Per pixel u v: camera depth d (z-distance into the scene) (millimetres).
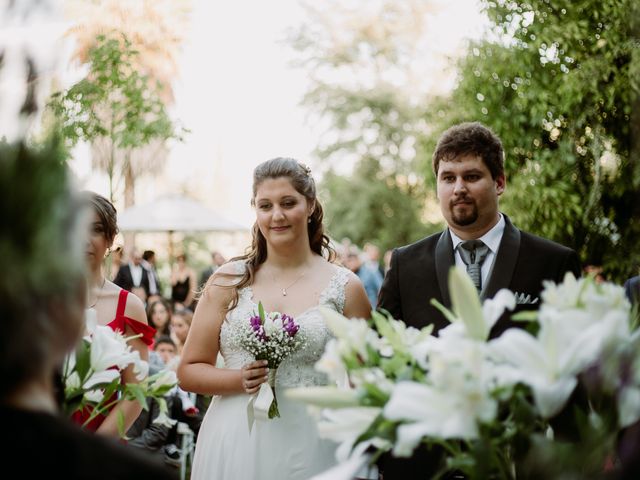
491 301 1813
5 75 6582
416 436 1559
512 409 1729
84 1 9820
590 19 6859
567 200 7145
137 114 9641
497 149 3232
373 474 2467
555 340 1629
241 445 3408
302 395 1757
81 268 1330
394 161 29844
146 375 2432
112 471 1240
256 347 3303
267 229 3564
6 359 1228
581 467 1690
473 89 7965
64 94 8234
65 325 1316
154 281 12977
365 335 1891
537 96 7266
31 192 1239
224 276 3609
